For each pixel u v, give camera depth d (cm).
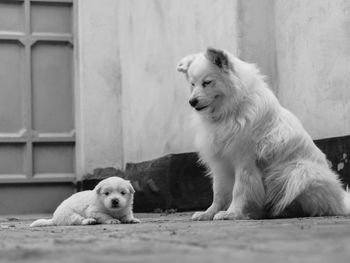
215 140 718
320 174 698
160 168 1088
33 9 1341
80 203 707
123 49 1320
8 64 1323
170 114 1146
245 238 390
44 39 1339
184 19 1109
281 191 699
